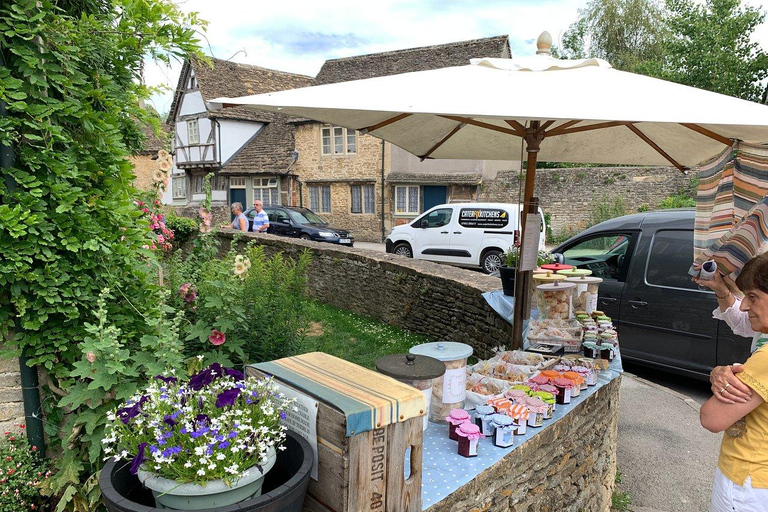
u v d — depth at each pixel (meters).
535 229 3.34
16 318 2.56
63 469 2.54
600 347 3.32
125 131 3.58
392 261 7.03
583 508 3.05
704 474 3.98
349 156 23.20
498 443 2.25
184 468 1.35
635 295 5.73
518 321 3.53
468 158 4.72
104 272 2.69
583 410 2.87
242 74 27.02
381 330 6.70
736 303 2.62
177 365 2.63
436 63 22.06
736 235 2.59
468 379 2.84
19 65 2.41
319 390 1.62
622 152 4.10
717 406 1.82
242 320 3.44
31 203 2.42
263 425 1.54
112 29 2.86
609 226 6.14
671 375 6.25
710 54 23.09
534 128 3.23
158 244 4.70
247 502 1.29
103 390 2.51
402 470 1.63
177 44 2.93
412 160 21.95
